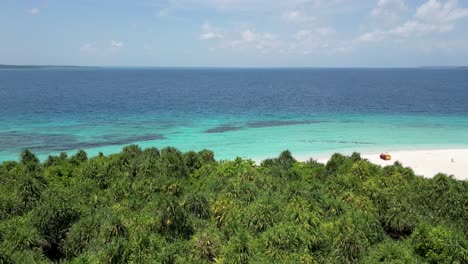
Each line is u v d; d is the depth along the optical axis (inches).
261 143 3538.4
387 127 4291.3
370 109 5885.8
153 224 1355.8
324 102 6939.0
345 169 1966.0
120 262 1137.4
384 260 1160.2
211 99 7554.1
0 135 3831.2
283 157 2326.5
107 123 4613.7
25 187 1583.4
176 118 5034.5
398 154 3078.2
